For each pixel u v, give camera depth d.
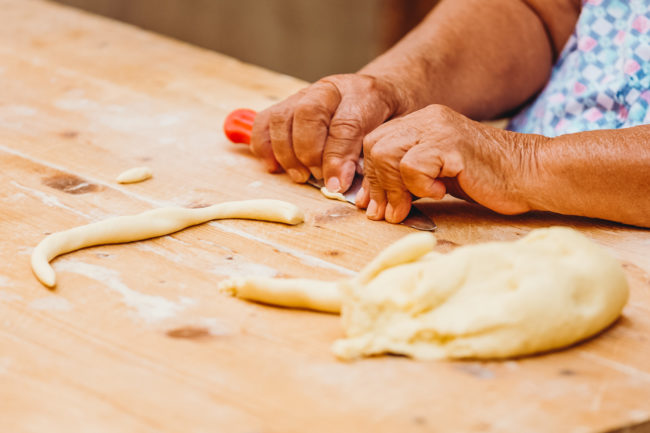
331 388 0.96
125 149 1.70
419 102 1.66
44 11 2.59
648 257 1.30
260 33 4.43
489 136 1.36
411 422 0.91
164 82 2.08
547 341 1.02
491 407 0.94
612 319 1.09
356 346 1.01
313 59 4.30
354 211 1.45
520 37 1.80
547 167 1.33
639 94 1.57
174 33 4.73
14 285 1.17
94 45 2.32
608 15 1.63
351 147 1.49
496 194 1.35
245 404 0.93
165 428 0.89
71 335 1.06
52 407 0.92
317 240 1.34
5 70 2.11
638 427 0.93
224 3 4.49
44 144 1.70
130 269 1.23
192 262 1.26
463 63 1.76
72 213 1.41
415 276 1.04
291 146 1.52
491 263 1.03
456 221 1.42
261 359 1.02
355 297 1.03
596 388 0.98
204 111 1.92
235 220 1.40
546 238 1.09
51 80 2.06
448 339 1.02
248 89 2.06
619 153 1.31
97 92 2.00
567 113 1.68
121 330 1.07
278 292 1.12
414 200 1.45
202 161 1.66
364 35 4.09
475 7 1.80
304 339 1.06
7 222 1.36
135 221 1.31
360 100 1.51
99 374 0.98
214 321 1.10
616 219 1.38
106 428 0.89
